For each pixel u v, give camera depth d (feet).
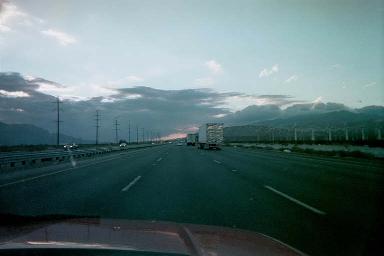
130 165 85.35
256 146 277.03
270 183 49.39
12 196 38.78
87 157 135.23
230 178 55.67
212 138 212.84
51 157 112.16
